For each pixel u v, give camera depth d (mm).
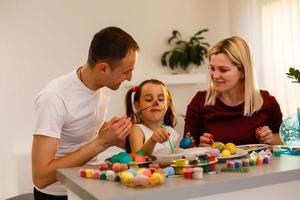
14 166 3352
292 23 3250
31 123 3406
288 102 3326
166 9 3848
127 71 1297
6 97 3328
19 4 3359
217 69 1668
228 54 1643
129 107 1959
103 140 1200
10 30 3334
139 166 1010
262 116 1716
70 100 1324
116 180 897
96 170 974
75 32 3529
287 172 951
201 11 3980
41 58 3428
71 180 929
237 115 1713
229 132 1688
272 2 3459
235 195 923
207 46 3975
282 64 3375
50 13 3447
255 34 3646
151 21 3795
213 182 848
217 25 4039
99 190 812
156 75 3771
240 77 1709
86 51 3574
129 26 3717
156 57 3824
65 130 1380
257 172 931
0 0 3285
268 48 3520
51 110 1275
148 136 1738
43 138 1250
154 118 1801
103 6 3617
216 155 1080
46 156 1232
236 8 3842
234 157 1098
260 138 1509
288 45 3299
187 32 3930
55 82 1371
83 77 1357
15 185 3352
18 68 3361
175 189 805
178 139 1878
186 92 3936
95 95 1392
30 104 3400
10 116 3344
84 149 1198
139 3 3746
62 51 3492
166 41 3859
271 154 1176
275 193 983
